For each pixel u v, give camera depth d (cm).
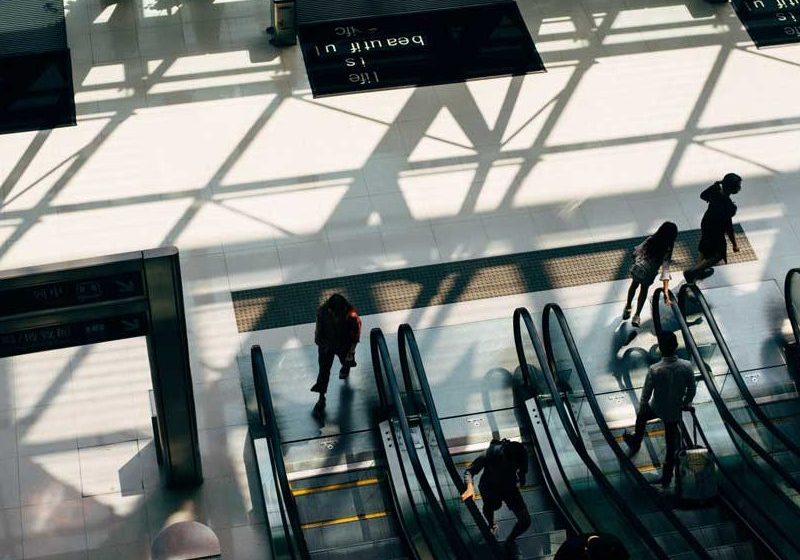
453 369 1415
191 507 1310
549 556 1233
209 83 1734
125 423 1378
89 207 1572
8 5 1767
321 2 1841
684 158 1697
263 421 1345
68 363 1422
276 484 1232
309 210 1595
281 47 1792
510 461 1134
